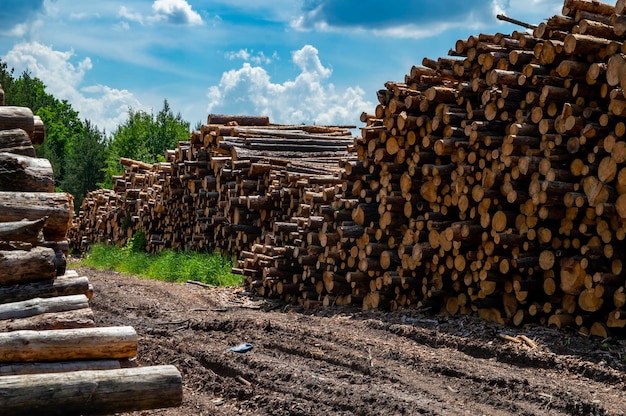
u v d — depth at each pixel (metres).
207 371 6.55
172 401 4.25
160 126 47.84
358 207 10.48
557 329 8.03
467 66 9.15
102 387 4.10
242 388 5.93
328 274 11.12
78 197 45.12
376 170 10.52
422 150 9.71
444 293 9.60
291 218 12.50
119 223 23.69
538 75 8.08
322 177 12.09
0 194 5.25
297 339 7.92
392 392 5.84
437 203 9.64
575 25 8.07
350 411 5.39
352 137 16.66
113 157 44.25
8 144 5.72
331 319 9.81
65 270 5.37
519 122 8.45
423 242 9.74
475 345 7.60
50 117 63.28
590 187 7.63
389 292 10.38
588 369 6.61
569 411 5.54
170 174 18.94
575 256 7.90
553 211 8.01
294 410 5.36
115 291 12.84
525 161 8.09
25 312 4.66
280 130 16.56
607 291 7.56
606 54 7.58
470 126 8.90
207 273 14.88
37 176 5.52
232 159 15.00
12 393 3.91
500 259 8.63
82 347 4.42
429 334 8.09
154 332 8.55
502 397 5.88
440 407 5.46
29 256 4.90
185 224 19.11
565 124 7.74
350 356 7.07
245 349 7.38
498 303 8.87
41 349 4.32
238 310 11.13
